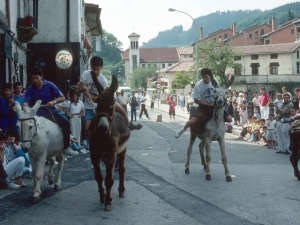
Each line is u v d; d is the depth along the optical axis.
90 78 7.76
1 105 10.08
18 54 18.03
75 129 13.90
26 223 6.36
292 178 9.79
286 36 95.94
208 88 9.66
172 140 17.83
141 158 12.78
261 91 20.97
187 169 10.38
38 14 21.69
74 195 8.08
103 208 7.15
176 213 6.85
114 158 6.95
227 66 64.88
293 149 9.62
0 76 14.34
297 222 6.40
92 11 30.27
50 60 21.77
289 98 14.22
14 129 10.03
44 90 8.22
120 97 21.75
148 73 105.31
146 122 29.58
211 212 6.91
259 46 71.75
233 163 12.02
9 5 15.55
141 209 7.09
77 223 6.34
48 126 7.80
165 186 8.85
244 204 7.42
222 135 9.52
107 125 6.50
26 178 9.81
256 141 17.44
